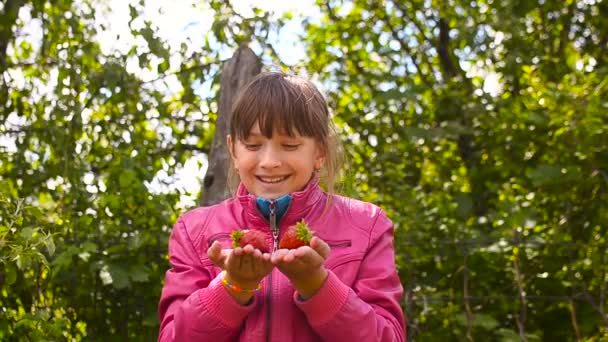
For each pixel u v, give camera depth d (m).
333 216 1.48
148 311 3.00
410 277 3.14
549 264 3.19
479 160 3.82
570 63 4.34
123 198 3.11
